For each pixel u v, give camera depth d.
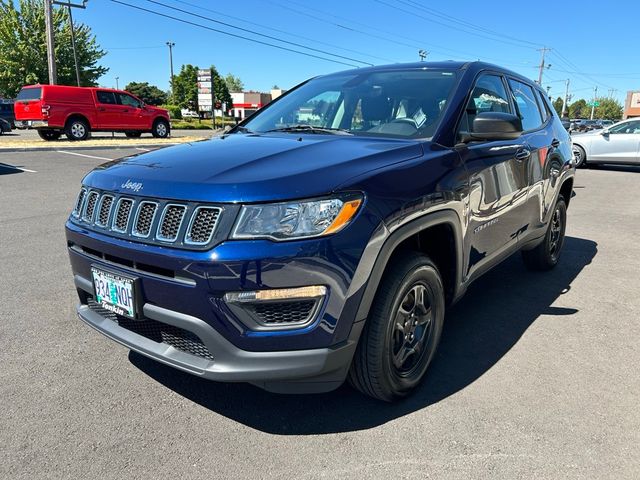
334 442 2.36
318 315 2.12
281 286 2.05
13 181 9.74
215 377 2.15
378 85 3.49
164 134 21.92
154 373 2.96
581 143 14.39
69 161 12.92
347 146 2.64
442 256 2.90
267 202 2.06
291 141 2.79
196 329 2.14
